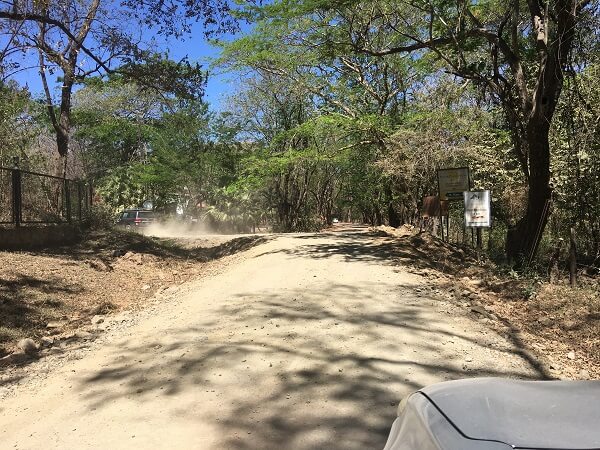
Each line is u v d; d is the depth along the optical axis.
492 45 13.32
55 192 16.27
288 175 32.50
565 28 10.96
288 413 4.61
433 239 16.50
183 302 9.47
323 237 20.47
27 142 20.14
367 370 5.61
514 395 2.48
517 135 12.87
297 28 18.33
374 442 4.09
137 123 34.22
